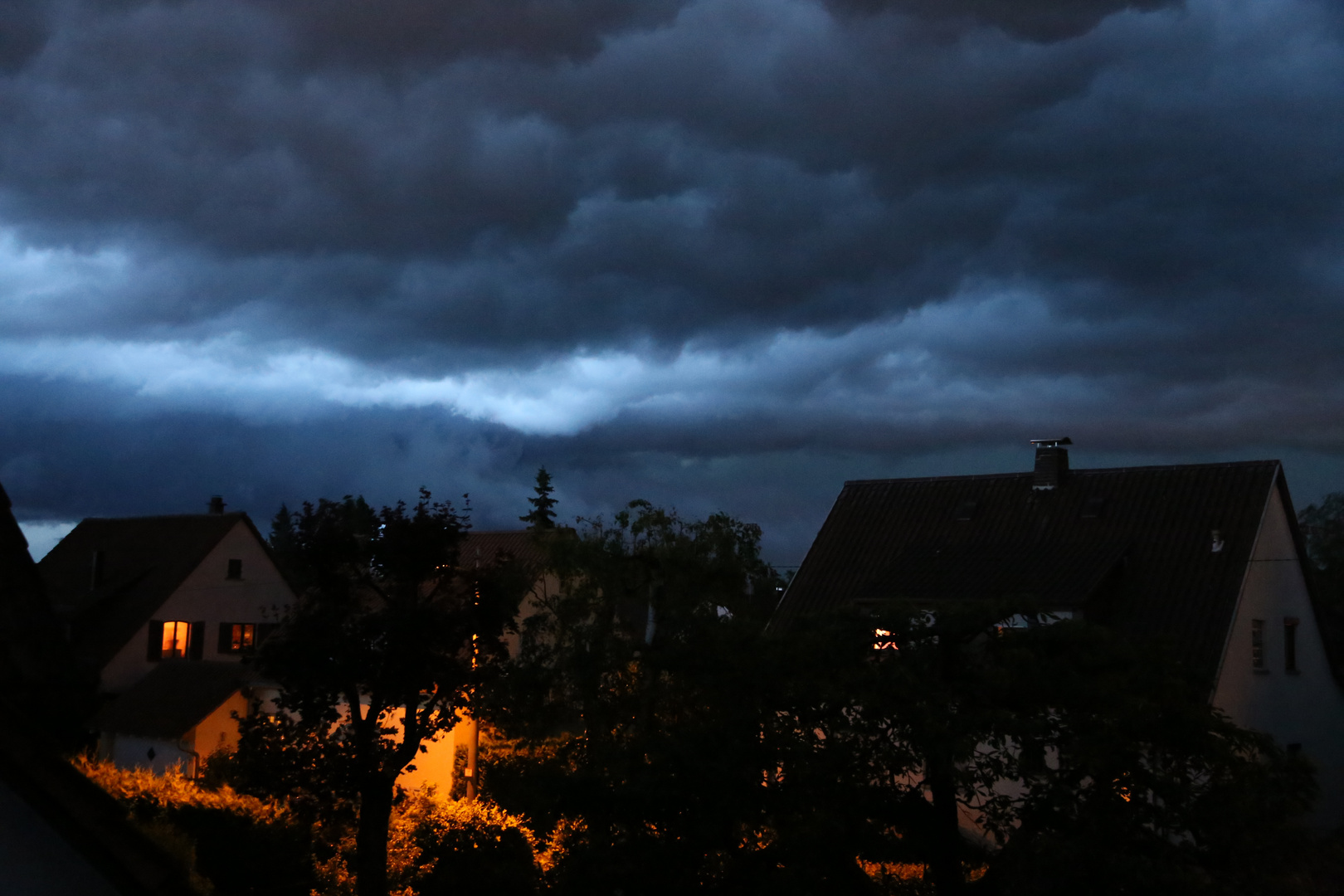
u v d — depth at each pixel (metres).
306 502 23.34
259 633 46.25
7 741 5.00
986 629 15.14
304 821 22.14
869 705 14.05
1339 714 32.81
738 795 14.53
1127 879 12.58
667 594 26.03
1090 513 31.16
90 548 49.03
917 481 34.91
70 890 5.21
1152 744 14.16
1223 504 29.70
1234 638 27.31
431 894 21.94
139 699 38.16
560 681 26.83
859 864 15.00
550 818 16.83
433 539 23.03
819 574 32.97
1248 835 13.27
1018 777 14.14
